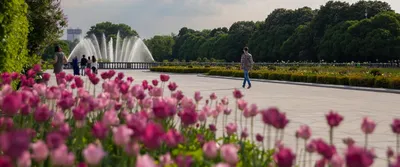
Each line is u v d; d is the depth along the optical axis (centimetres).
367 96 1747
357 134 820
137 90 479
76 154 387
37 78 1423
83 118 344
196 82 2775
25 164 194
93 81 563
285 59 7812
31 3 1808
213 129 443
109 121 308
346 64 5275
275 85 2509
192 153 366
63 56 1580
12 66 991
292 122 975
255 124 916
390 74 2512
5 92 415
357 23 6475
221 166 191
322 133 828
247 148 441
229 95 1731
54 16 1895
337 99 1594
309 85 2542
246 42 9356
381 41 6097
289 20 8331
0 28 916
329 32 6844
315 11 8656
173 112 397
